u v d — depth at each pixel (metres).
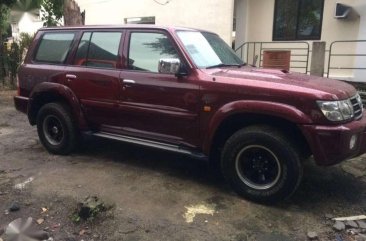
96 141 6.31
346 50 10.30
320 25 10.66
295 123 3.78
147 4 12.34
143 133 4.88
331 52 10.48
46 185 4.58
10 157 5.62
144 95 4.69
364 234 3.57
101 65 5.17
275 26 11.44
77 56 5.43
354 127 3.80
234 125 4.31
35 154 5.76
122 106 4.91
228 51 5.38
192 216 3.85
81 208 3.79
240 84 4.02
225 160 4.22
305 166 5.23
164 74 4.55
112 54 5.07
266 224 3.71
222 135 4.42
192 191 4.42
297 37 11.12
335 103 3.73
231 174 4.21
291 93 3.78
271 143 3.90
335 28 10.40
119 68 4.97
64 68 5.48
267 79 4.09
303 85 3.89
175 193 4.37
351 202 4.19
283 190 3.92
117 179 4.77
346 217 3.85
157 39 4.73
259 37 11.72
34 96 5.77
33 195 4.32
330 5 10.39
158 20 12.18
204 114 4.27
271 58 11.51
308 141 3.76
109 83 4.99
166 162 5.37
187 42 4.69
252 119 4.14
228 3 10.70
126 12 12.87
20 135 6.88
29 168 5.16
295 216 3.87
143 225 3.68
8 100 10.47
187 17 11.49
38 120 5.79
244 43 11.74
